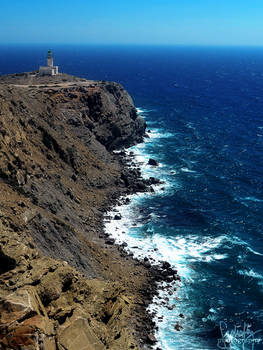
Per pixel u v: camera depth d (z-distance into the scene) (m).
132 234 70.25
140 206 81.75
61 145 83.06
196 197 86.88
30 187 61.44
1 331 24.61
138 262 61.53
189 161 111.12
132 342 33.91
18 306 26.03
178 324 48.97
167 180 96.44
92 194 82.50
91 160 93.19
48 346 25.19
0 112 67.25
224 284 57.62
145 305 52.09
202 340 46.78
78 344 27.61
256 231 72.62
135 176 96.56
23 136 71.44
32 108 85.69
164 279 57.88
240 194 88.88
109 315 34.59
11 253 32.62
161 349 44.69
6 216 44.31
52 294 30.50
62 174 78.19
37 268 32.00
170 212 79.50
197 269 60.91
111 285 37.75
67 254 51.44
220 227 73.62
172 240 68.94
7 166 58.34
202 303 53.38
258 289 56.50
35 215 51.22
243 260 63.34
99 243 64.81
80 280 34.53
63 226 56.84
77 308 30.67
